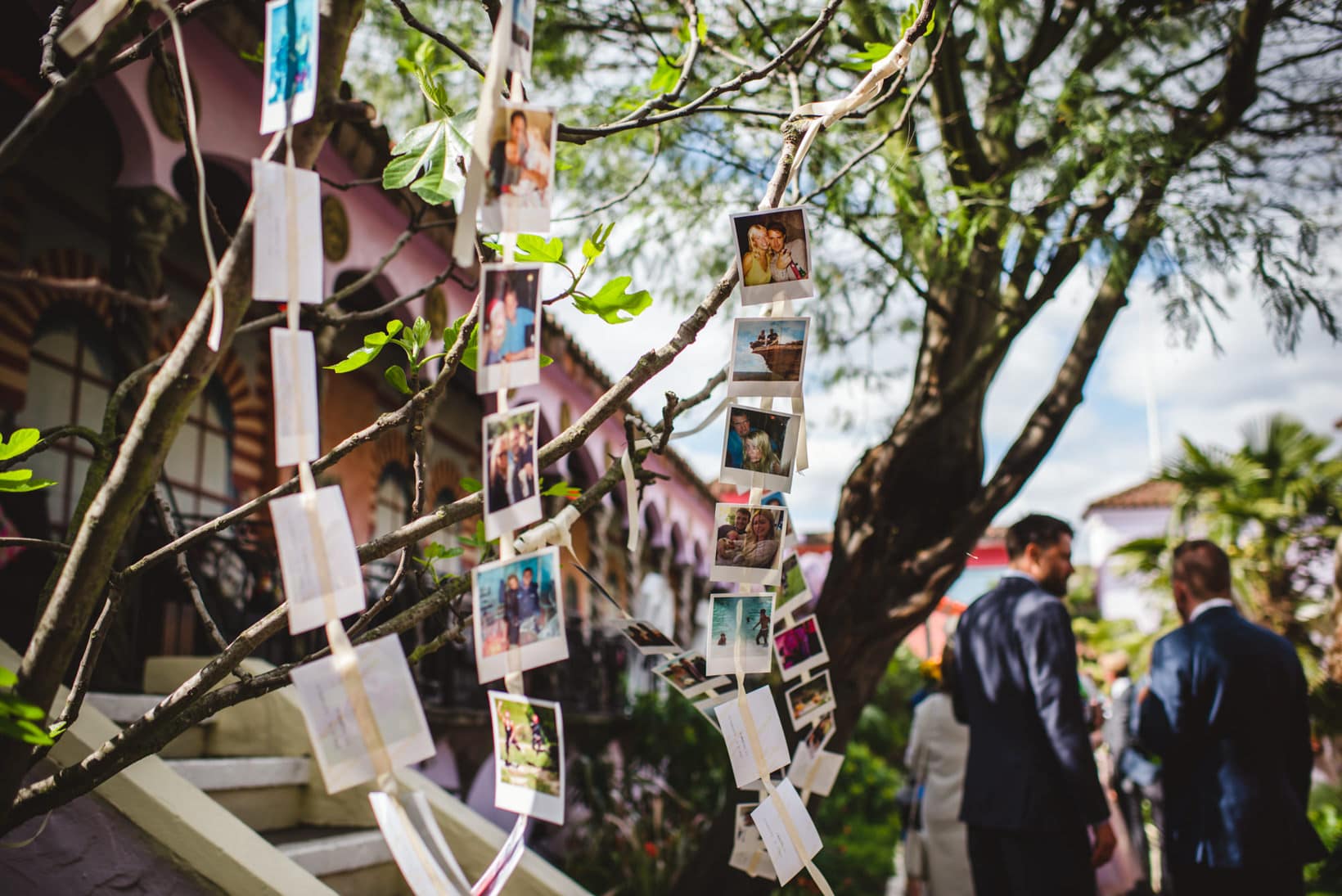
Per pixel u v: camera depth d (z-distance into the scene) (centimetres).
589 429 154
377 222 657
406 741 118
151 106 461
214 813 238
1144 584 1299
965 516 400
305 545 117
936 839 511
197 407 687
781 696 340
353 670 117
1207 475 1203
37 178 578
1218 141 415
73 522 162
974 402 423
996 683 354
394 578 169
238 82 522
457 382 982
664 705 941
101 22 126
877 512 409
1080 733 331
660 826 720
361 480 895
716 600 159
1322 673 946
